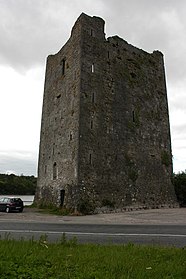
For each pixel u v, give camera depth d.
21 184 87.12
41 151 38.38
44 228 14.73
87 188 27.34
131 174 31.25
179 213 25.73
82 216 24.28
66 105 32.34
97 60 32.03
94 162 28.59
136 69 35.94
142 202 31.20
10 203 28.17
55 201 30.78
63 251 7.65
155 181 33.44
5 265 6.01
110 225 16.38
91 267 6.12
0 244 8.19
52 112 36.25
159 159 34.84
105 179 28.92
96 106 30.38
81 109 29.02
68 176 29.02
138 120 33.97
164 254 7.54
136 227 15.30
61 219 21.19
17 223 17.47
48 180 34.12
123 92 33.41
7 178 89.12
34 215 24.95
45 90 40.19
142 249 8.07
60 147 32.16
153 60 38.66
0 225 16.17
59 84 35.41
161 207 32.78
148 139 34.34
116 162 30.36
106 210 27.83
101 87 31.42
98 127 29.92
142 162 32.78
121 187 29.92
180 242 10.61
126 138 32.06
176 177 36.59
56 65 37.53
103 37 33.66
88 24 32.66
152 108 36.16
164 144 36.16
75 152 28.20
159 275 5.65
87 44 31.70
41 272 5.72
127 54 35.62
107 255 7.19
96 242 10.35
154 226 15.84
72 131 29.67
